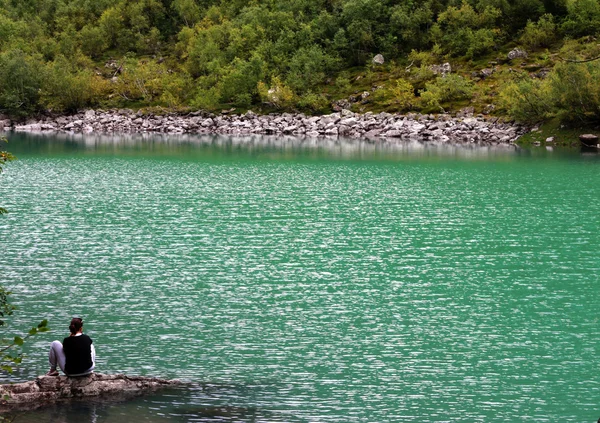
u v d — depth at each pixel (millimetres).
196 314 36312
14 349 30500
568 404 26703
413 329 34688
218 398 26406
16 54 193000
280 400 26500
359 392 27469
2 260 45875
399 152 119625
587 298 39625
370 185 81812
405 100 161500
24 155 112188
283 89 174250
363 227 58094
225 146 131500
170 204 68062
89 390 25875
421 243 52656
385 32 195875
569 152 116938
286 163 104062
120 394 26203
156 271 44219
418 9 195125
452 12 189500
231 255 48625
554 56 166000
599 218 61844
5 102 181750
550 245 52062
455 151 120438
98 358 30078
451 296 39969
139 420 24109
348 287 41500
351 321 35688
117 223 58562
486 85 162125
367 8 195625
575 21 175625
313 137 153250
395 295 40062
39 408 24609
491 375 29328
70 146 129375
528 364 30500
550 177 87250
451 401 26812
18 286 40250
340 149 125500
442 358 31062
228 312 36781
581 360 30969
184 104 187750
